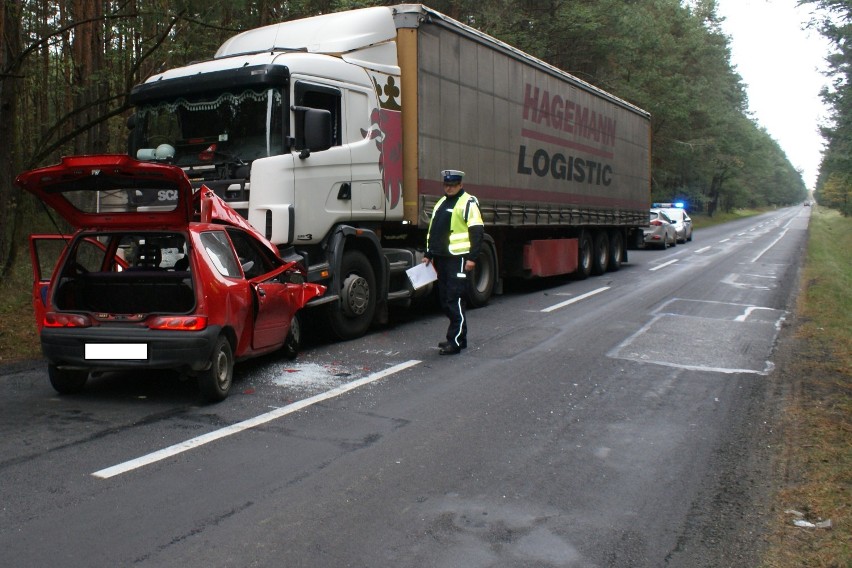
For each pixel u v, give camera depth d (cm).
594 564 364
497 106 1264
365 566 359
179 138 875
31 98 2233
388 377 744
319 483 464
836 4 1134
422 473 485
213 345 621
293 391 684
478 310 1222
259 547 376
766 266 2086
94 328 619
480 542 387
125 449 520
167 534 389
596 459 518
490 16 2469
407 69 1028
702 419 616
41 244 723
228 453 515
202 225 662
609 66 3416
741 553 378
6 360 805
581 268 1722
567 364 816
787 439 561
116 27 1533
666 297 1391
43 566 352
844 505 433
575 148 1612
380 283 991
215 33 1491
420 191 1045
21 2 1242
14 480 461
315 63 870
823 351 897
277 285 753
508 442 551
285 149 828
